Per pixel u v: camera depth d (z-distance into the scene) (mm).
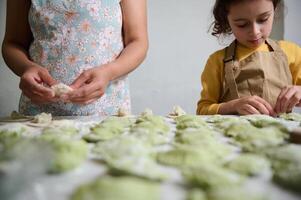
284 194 199
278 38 1178
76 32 640
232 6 699
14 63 639
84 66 644
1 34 1051
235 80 742
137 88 1194
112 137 338
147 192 185
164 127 399
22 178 201
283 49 780
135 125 410
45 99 545
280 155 249
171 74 1219
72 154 256
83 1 635
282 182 210
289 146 277
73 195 188
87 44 643
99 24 649
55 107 636
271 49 765
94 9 643
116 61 632
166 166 248
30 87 548
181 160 252
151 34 1189
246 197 182
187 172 220
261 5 668
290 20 1179
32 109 648
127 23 699
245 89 727
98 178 217
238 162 239
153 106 1213
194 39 1220
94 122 480
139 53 668
